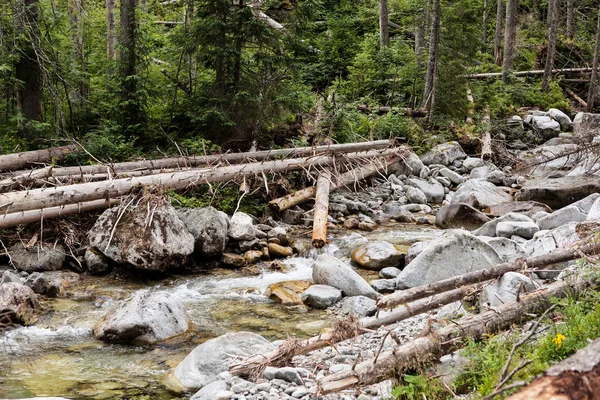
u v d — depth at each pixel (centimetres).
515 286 619
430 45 1950
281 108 1520
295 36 1532
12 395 568
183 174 1155
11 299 772
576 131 1972
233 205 1293
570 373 259
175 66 1712
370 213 1423
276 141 1619
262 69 1525
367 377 477
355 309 820
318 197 1305
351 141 1733
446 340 502
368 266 1026
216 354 610
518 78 2445
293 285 923
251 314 823
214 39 1457
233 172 1248
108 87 1620
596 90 2550
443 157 1770
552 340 445
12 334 735
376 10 2827
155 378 614
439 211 1339
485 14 3062
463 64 2058
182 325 747
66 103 1563
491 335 507
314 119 1780
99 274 988
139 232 965
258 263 1071
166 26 2545
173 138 1506
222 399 519
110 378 613
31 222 1025
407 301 565
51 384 597
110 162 1294
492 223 1160
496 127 1978
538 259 649
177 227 990
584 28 3117
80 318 793
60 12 1545
